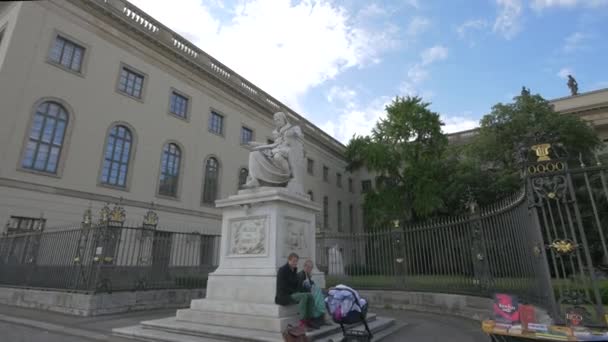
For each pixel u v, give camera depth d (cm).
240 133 3453
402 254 1351
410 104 3503
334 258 1622
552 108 2517
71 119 2148
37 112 2027
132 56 2598
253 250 770
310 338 604
